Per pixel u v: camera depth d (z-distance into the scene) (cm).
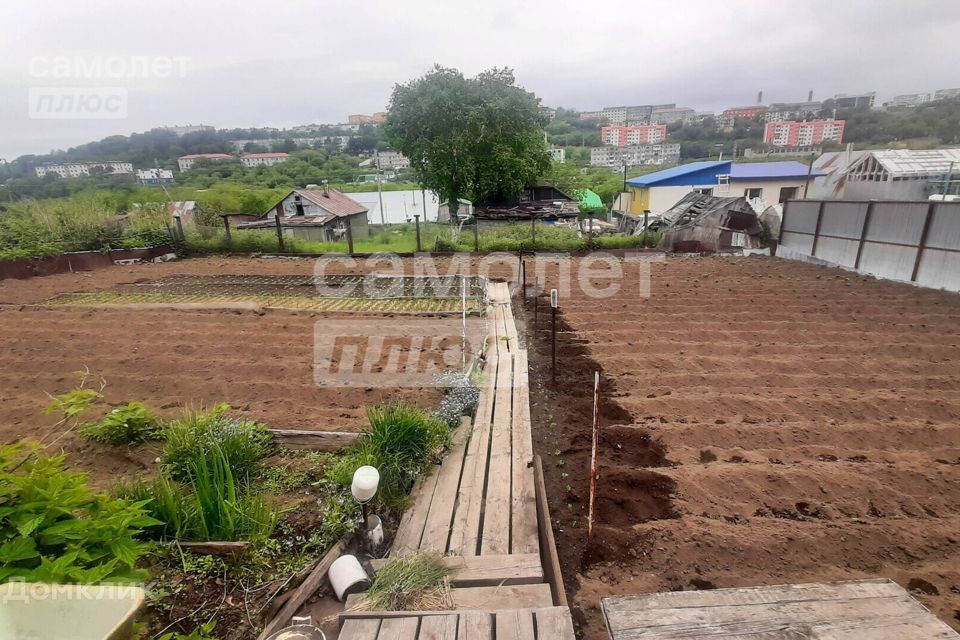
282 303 979
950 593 290
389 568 275
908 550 325
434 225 2459
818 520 356
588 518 358
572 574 311
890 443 457
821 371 619
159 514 303
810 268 1270
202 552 293
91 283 1181
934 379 584
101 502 246
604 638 263
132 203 1794
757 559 318
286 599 269
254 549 298
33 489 223
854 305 905
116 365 645
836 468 411
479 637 213
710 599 189
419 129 2375
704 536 334
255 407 526
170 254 1536
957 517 357
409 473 372
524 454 418
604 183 4019
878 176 1989
